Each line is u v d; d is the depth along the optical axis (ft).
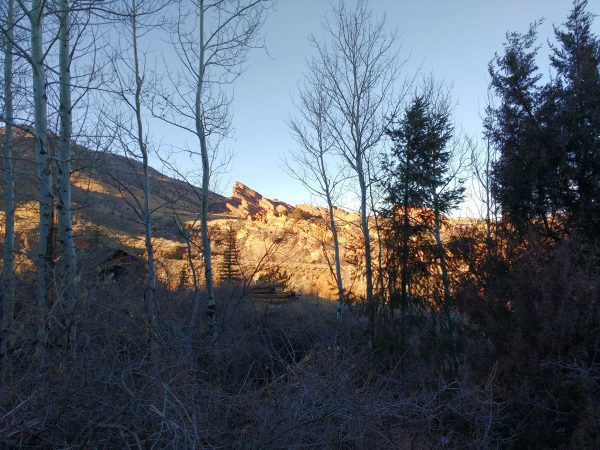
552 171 29.94
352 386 18.06
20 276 19.77
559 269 21.54
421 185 43.75
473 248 30.17
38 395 13.33
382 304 38.09
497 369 21.54
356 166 54.29
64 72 24.99
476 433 19.62
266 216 198.29
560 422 19.70
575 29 33.30
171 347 17.34
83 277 19.07
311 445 14.99
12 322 15.97
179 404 13.58
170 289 32.37
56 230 22.75
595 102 29.60
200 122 38.63
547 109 32.01
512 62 34.35
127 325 17.78
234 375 20.66
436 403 21.15
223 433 14.84
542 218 32.04
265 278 75.51
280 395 16.52
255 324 29.43
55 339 15.64
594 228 28.55
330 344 24.82
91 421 13.19
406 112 46.24
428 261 40.22
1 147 36.63
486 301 25.25
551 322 20.25
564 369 19.60
